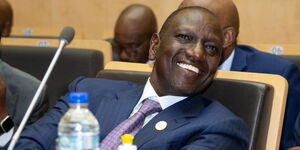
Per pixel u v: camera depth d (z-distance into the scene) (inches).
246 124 76.3
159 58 77.4
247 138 73.7
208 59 75.2
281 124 78.3
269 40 189.2
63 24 220.5
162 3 204.5
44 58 109.7
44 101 96.2
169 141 71.0
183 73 75.3
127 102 79.4
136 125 74.8
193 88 76.0
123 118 77.5
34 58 110.5
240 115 77.6
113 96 81.6
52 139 76.2
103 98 81.7
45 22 223.0
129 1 211.3
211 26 75.0
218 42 75.4
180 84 75.7
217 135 70.9
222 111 74.6
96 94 82.7
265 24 188.9
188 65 75.1
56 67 107.6
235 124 72.5
